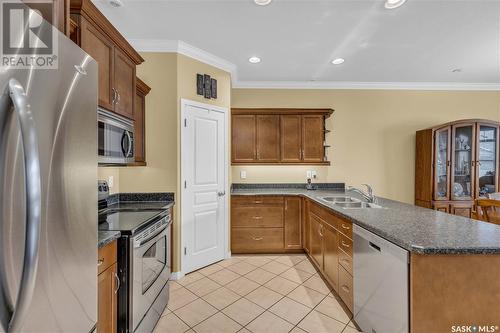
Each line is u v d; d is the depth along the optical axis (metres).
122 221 1.72
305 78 3.79
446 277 1.25
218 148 3.13
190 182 2.83
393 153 4.00
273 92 3.97
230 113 3.35
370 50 2.86
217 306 2.15
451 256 1.25
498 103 3.98
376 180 4.00
